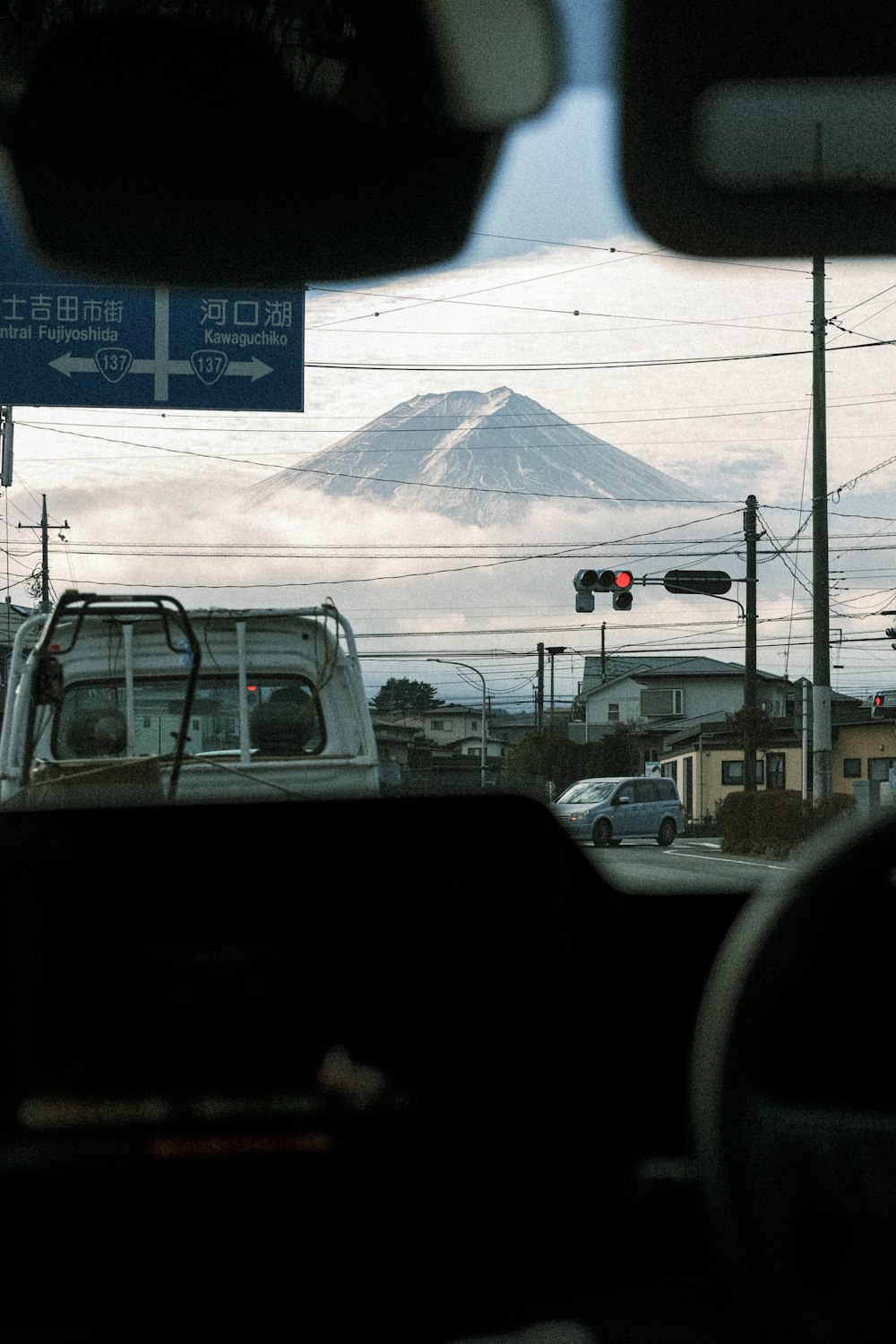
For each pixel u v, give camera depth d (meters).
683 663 89.50
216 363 17.11
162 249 3.33
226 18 2.86
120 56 2.94
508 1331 2.20
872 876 1.36
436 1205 2.29
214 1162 2.22
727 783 57.03
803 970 2.02
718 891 2.71
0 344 16.89
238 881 2.23
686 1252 2.32
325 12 2.82
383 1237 2.27
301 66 2.96
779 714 82.38
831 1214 1.62
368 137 3.04
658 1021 2.62
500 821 2.30
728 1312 2.21
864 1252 1.39
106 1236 2.21
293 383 17.11
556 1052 2.32
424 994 2.27
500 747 91.56
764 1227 1.35
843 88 2.48
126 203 3.21
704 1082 1.36
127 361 16.98
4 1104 2.17
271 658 7.77
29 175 3.19
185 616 5.99
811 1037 2.05
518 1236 2.31
